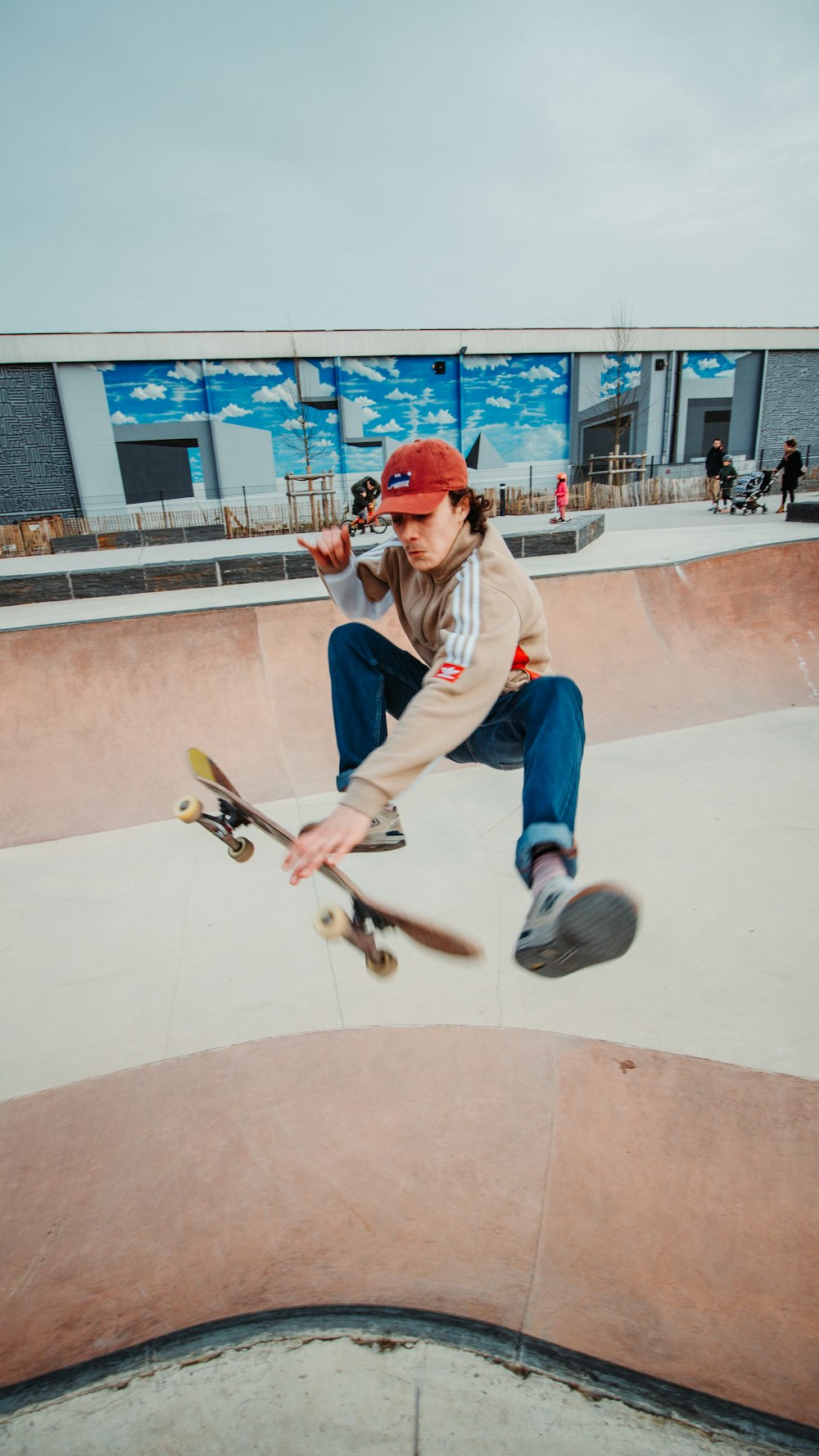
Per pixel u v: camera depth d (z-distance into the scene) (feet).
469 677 4.48
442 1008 8.41
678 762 15.21
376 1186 6.14
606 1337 4.86
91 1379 4.66
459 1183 6.13
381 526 54.29
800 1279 5.25
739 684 19.67
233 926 10.53
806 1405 4.46
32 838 13.74
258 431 78.48
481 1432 4.30
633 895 3.70
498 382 82.12
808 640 21.13
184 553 45.88
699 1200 5.90
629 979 8.79
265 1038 8.11
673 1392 4.46
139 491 77.20
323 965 9.47
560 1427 4.31
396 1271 5.40
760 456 88.69
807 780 14.03
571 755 4.85
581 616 20.62
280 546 48.32
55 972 9.71
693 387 85.81
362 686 6.41
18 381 72.79
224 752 16.31
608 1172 6.18
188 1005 8.87
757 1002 8.31
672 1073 7.25
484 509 5.40
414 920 4.23
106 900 11.47
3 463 73.97
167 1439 4.35
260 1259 5.57
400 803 14.06
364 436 80.84
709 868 11.19
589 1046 7.66
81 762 15.72
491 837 12.59
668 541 32.91
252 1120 6.95
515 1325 4.93
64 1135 6.96
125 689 17.07
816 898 10.28
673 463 87.20
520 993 8.61
